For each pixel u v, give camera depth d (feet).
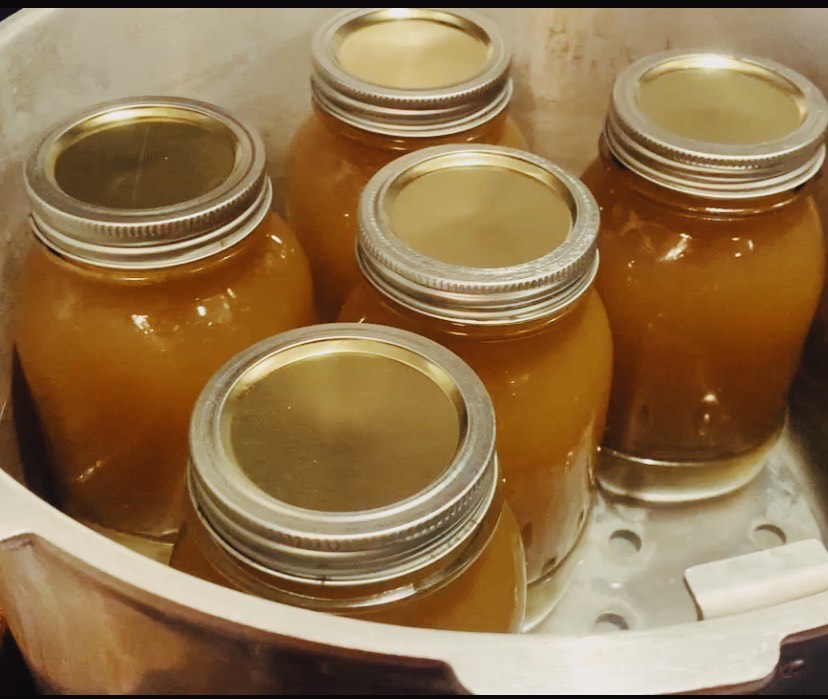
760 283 1.57
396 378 1.18
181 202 1.35
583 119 2.03
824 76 1.80
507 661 0.81
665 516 1.78
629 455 1.77
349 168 1.69
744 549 1.72
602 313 1.49
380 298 1.34
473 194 1.46
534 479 1.40
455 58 1.76
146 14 1.68
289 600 1.01
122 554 0.87
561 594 1.61
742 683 0.81
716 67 1.75
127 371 1.40
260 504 0.99
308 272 1.63
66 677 1.03
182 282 1.38
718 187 1.49
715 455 1.75
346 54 1.75
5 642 1.20
